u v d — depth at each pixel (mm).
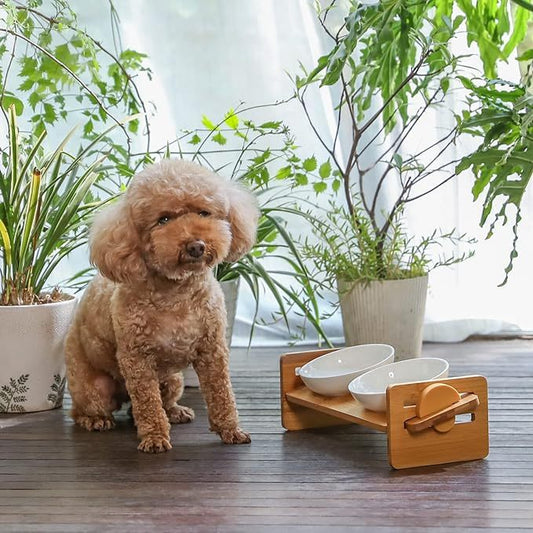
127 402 2848
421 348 3457
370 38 3342
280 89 3906
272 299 3973
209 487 2139
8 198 2783
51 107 3418
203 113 3945
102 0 3896
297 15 3852
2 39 3301
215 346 2463
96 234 2344
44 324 2836
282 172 3391
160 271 2312
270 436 2533
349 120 3770
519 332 3785
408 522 1895
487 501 1992
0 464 2363
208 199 2277
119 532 1898
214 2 3891
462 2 3227
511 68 3715
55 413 2865
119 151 3320
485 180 3029
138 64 3625
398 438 2188
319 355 2613
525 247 3750
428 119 3717
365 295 3273
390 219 3373
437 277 3787
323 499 2039
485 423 2260
